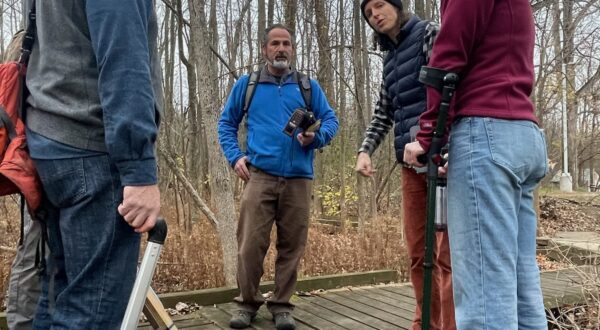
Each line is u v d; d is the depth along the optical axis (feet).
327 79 24.77
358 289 14.03
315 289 13.91
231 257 13.01
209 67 13.24
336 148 38.75
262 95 10.64
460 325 5.65
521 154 5.60
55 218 5.14
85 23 4.86
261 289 13.35
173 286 13.74
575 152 61.57
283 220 10.50
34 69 5.12
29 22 5.27
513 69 5.78
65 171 4.78
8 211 17.89
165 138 22.93
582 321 12.54
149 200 4.64
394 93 8.82
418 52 8.34
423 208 8.64
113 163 4.83
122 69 4.51
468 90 5.82
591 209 37.42
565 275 16.40
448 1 5.76
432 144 5.90
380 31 8.80
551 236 27.12
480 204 5.59
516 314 5.54
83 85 4.83
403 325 10.77
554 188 60.54
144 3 4.89
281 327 10.30
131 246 4.90
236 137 11.02
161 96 5.41
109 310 4.79
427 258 6.14
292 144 10.30
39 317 5.31
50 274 5.19
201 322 10.88
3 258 12.86
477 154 5.64
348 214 33.63
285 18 23.21
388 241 17.98
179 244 15.20
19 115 5.08
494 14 5.75
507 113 5.64
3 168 4.75
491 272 5.54
